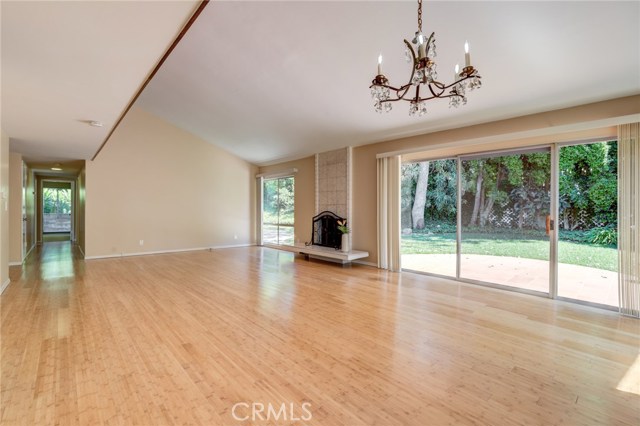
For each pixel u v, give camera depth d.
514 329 3.01
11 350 2.51
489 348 2.61
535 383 2.09
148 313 3.40
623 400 1.91
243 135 7.26
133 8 1.67
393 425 1.69
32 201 8.52
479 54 3.16
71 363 2.31
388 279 5.03
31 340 2.70
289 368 2.28
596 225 3.78
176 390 1.99
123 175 7.13
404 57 3.51
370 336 2.84
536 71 3.23
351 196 6.41
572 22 2.60
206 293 4.19
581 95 3.48
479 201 4.78
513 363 2.36
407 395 1.96
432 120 4.67
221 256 7.23
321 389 2.02
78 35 1.94
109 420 1.71
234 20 3.60
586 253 3.84
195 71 4.95
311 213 7.54
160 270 5.65
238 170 9.02
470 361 2.39
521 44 2.94
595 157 3.77
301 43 3.72
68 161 7.00
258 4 3.28
